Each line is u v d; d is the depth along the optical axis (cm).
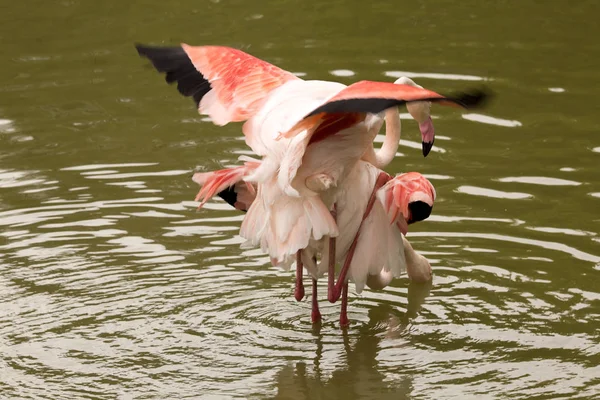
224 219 1242
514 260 1121
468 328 991
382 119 912
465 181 1317
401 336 984
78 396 869
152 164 1402
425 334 987
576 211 1220
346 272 985
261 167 893
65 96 1672
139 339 973
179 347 960
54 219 1234
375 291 1099
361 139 909
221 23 1988
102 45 1900
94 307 1034
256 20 2002
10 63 1822
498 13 2003
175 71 966
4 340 969
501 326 991
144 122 1566
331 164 914
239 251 1164
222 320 1016
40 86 1716
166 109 1622
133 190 1320
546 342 952
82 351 950
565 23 1930
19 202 1282
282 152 881
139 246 1168
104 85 1719
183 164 1401
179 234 1200
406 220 963
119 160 1418
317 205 916
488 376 894
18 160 1422
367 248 979
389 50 1805
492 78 1667
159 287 1078
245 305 1049
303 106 882
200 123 1564
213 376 906
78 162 1413
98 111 1609
